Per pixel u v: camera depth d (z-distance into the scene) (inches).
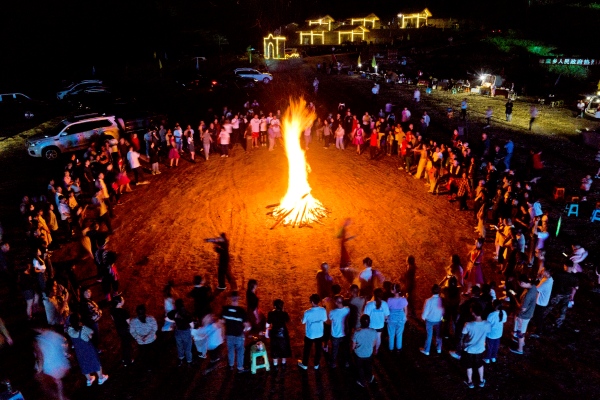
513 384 357.4
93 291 493.4
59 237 617.0
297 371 375.6
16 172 862.5
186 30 2861.7
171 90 1670.8
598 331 419.2
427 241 597.9
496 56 2390.5
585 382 358.0
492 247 581.0
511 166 856.9
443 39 2871.6
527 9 3095.5
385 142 969.5
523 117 1257.4
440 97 1520.7
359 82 1747.0
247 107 1280.8
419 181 823.7
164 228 639.8
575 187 769.6
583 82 1920.5
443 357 388.8
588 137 995.3
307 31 3075.8
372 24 3255.4
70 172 752.3
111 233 622.2
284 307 459.8
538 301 398.3
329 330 385.1
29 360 394.6
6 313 462.0
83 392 355.3
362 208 702.5
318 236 613.3
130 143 896.9
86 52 2309.3
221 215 679.7
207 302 389.4
